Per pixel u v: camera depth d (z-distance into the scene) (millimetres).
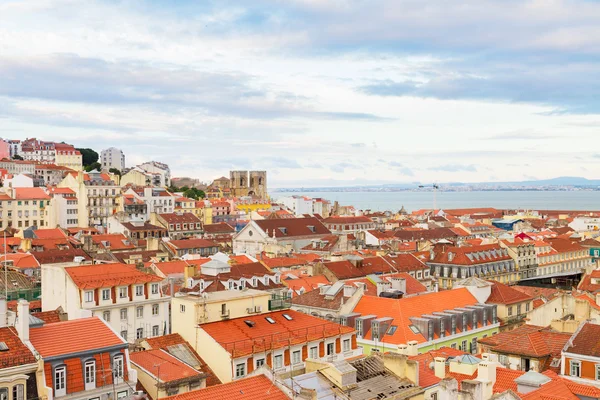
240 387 64250
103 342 77938
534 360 85438
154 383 79500
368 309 120062
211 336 90562
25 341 73250
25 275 153750
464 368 76938
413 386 73000
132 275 128625
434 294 128000
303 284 156250
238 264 158500
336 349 100312
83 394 74375
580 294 138250
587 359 78375
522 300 139750
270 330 96250
